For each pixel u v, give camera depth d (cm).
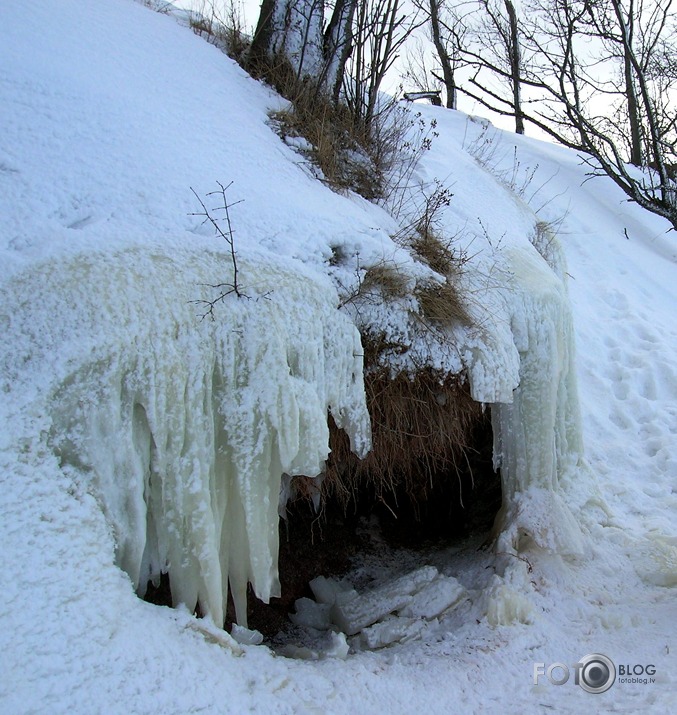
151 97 418
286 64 552
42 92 364
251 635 342
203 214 357
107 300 291
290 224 389
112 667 248
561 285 538
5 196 312
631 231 996
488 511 517
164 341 301
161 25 522
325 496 472
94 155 352
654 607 397
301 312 347
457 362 415
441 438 438
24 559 247
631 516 534
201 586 306
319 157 481
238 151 425
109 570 268
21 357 273
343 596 433
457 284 446
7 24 395
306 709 277
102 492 277
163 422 297
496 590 389
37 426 266
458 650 354
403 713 296
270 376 324
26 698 226
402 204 511
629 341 776
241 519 329
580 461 527
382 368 407
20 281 284
